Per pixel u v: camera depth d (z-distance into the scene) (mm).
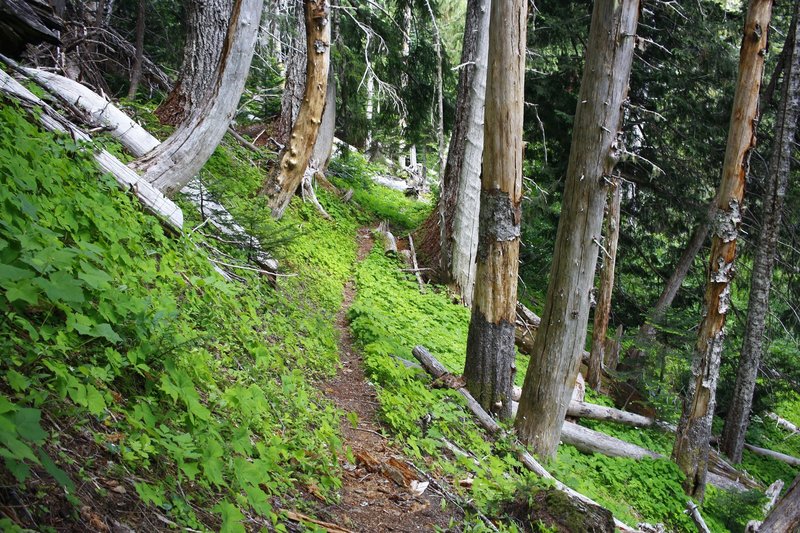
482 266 8203
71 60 11281
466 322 13430
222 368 4695
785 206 15828
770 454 15148
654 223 18062
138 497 2615
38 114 5691
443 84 19938
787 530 5730
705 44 15133
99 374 2871
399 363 8078
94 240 4094
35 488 2207
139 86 14961
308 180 16859
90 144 5953
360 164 28531
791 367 17547
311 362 7047
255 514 3262
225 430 3525
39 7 6859
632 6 6934
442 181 15953
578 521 5055
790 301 17000
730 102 15672
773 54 17188
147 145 7820
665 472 10062
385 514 4414
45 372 2791
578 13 16703
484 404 8203
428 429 6676
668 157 16453
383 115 20594
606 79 7020
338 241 15586
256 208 9523
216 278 5152
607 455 10375
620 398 13891
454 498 5191
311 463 4305
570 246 7359
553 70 18078
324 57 11453
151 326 3504
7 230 2900
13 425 1796
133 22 17219
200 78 11016
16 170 3664
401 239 18328
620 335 14734
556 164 17984
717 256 10398
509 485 5840
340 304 11227
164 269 4754
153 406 3201
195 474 2895
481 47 14727
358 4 18625
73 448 2594
